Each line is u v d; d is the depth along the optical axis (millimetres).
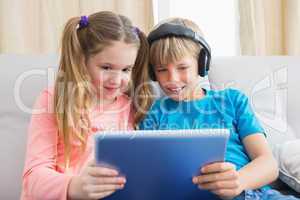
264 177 967
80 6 1581
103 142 685
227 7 1757
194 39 1077
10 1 1506
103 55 969
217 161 755
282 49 1767
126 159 717
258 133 1086
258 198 978
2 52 1519
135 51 1010
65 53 1023
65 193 815
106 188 743
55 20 1566
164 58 1065
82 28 1017
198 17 1750
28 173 906
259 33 1701
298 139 1305
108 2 1604
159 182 772
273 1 1754
